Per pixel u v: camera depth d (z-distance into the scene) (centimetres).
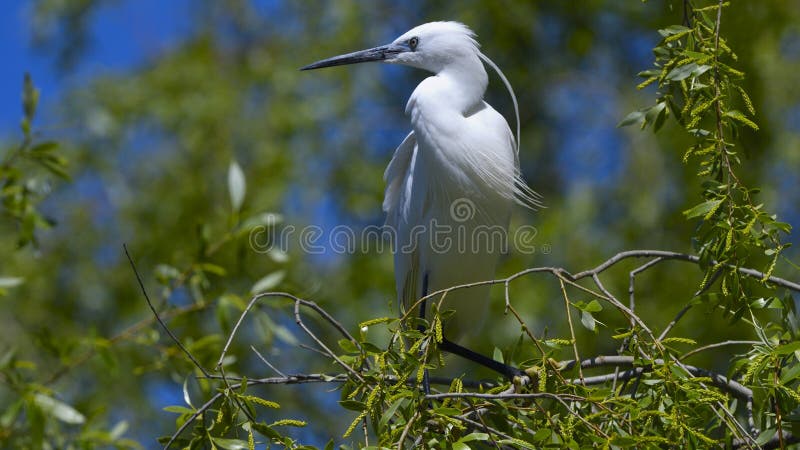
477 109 686
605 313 994
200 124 1240
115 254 1190
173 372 711
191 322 946
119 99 1270
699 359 952
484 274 711
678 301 995
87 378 1016
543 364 425
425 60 690
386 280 1080
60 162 694
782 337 460
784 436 463
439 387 939
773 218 469
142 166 1248
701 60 466
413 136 722
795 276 952
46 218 705
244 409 414
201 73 1304
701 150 483
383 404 423
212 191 1193
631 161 1112
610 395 417
